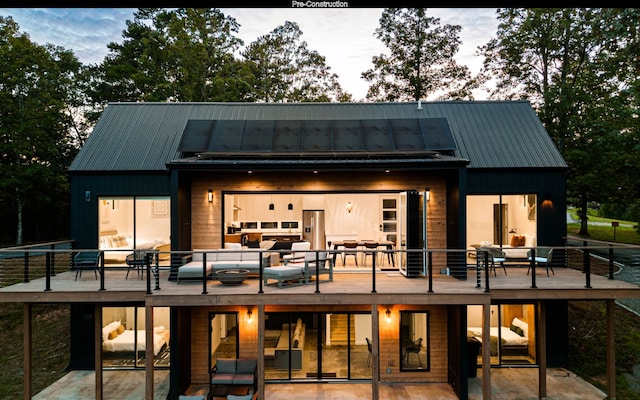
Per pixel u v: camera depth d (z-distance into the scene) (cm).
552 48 2141
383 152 1041
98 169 1101
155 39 2838
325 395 960
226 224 1417
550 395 947
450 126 1230
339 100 3134
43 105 2675
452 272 1020
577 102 2052
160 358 1116
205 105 1330
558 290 888
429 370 1046
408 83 2730
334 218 1631
